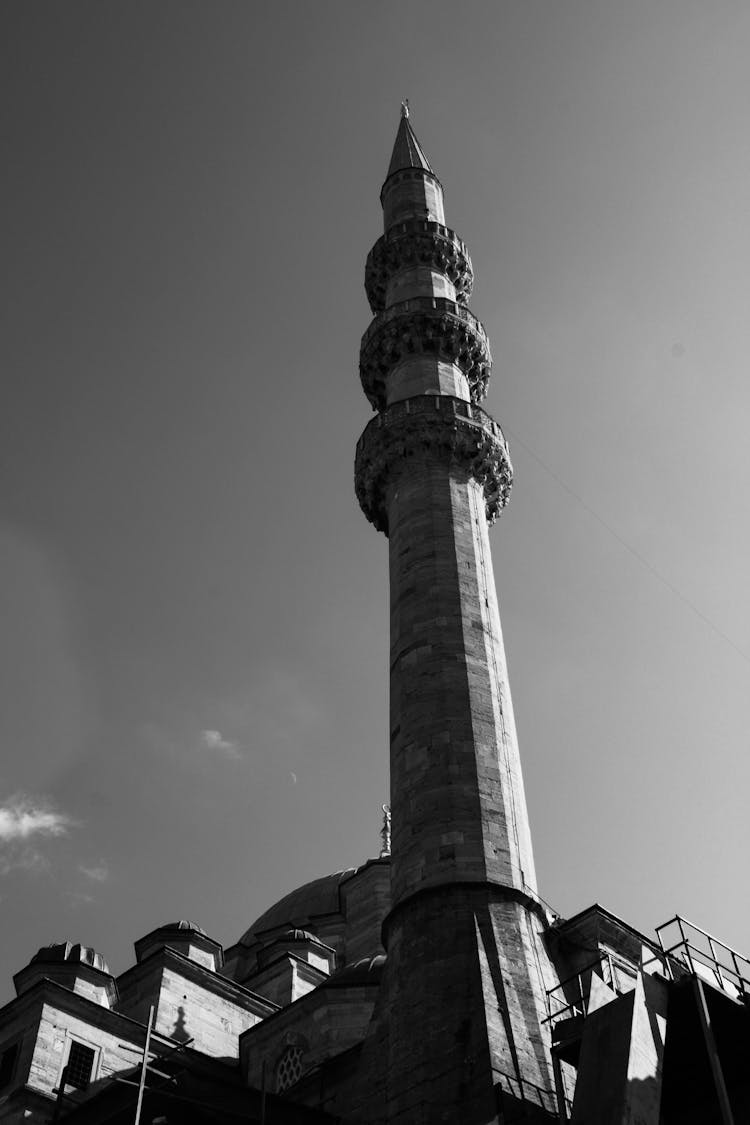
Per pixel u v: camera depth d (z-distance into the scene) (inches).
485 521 1945.1
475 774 1526.8
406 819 1510.8
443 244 2417.6
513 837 1487.5
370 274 2442.2
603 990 1194.6
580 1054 1098.7
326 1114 1327.5
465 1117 1176.2
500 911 1391.5
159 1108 1346.0
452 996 1299.2
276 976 2150.6
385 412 2030.0
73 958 1882.4
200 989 1972.2
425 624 1706.4
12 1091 1560.0
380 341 2212.1
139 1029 1742.1
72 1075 1625.2
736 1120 1214.9
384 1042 1337.4
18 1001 1690.5
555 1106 1196.5
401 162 2726.4
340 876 2704.2
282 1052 1748.3
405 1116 1220.5
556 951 1449.3
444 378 2135.8
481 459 1987.0
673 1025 1176.2
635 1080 1025.5
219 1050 1898.4
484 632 1721.2
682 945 1256.8
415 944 1379.2
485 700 1625.2
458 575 1777.8
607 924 1536.7
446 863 1435.8
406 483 1939.0
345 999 1728.6
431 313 2197.3
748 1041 1184.2
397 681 1674.5
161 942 2210.9
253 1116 1318.9
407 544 1838.1
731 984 1343.5
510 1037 1240.8
